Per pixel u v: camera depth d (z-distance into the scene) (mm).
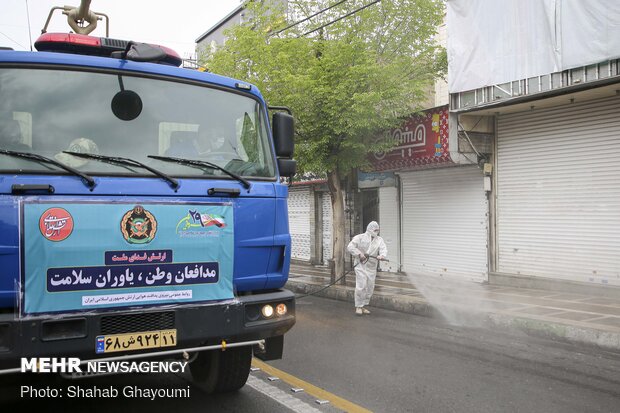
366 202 18047
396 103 12828
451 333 8578
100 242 3748
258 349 4617
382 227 16906
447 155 13359
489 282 13133
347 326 9211
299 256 21703
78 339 3631
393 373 6203
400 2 13672
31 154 3688
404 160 14664
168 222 3988
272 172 4746
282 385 5719
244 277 4336
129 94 4195
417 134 14242
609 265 10820
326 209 20094
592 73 9773
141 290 3871
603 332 7492
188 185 4133
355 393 5461
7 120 3740
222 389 5250
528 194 12398
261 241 4418
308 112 12508
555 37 10156
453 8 12219
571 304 9945
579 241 11375
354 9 13414
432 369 6383
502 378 6008
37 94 3883
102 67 4129
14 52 3859
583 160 11266
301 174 13969
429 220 15117
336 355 7070
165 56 4352
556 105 11742
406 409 4992
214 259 4164
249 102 4797
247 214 4363
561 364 6637
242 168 4555
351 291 12484
